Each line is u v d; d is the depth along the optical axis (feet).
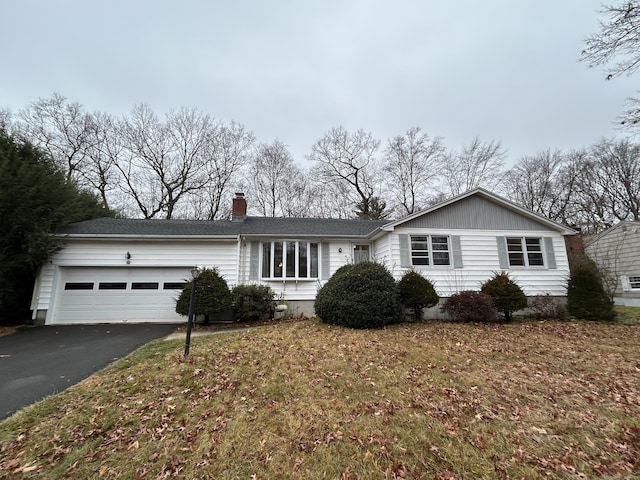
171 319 36.83
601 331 28.68
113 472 9.53
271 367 18.42
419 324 32.55
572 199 89.15
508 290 34.42
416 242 39.32
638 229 50.21
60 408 13.50
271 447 10.71
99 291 36.35
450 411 13.02
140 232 38.29
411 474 9.30
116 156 77.51
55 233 35.63
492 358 20.30
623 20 23.93
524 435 11.23
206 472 9.50
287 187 91.40
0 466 9.80
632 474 9.18
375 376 17.03
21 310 35.35
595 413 12.79
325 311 32.53
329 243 42.47
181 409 13.43
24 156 38.65
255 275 39.93
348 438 11.17
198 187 83.76
